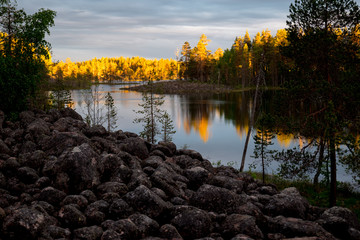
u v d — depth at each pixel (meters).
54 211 9.32
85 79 167.62
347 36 15.62
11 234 7.61
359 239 9.50
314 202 17.34
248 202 10.71
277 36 97.69
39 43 21.00
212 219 9.88
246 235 8.60
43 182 10.74
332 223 9.84
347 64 15.35
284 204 10.96
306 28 16.78
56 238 7.95
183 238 9.00
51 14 21.22
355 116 14.77
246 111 63.81
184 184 12.86
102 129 18.20
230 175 15.95
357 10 15.11
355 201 17.12
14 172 11.48
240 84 125.00
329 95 15.33
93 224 9.02
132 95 106.38
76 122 19.03
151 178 12.06
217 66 134.25
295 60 17.16
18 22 20.52
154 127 35.84
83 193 10.21
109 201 10.05
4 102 18.70
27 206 9.23
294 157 17.14
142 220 8.88
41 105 27.56
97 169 11.47
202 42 123.62
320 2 15.85
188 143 36.97
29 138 14.58
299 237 9.01
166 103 79.88
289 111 16.92
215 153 32.31
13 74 18.86
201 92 111.50
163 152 17.58
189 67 125.69
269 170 25.73
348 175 23.08
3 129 15.83
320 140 16.08
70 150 11.73
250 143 36.44
